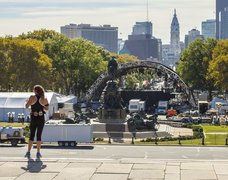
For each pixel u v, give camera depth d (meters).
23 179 27.16
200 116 166.25
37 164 30.78
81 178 27.52
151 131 116.31
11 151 40.91
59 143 61.88
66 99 174.50
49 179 27.23
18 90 184.25
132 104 184.62
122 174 28.42
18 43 180.75
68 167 30.05
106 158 36.81
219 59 196.38
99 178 27.52
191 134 114.31
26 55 181.25
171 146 54.50
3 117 140.88
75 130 62.19
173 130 125.75
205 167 30.28
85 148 46.75
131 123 117.25
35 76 181.75
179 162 31.98
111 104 124.44
